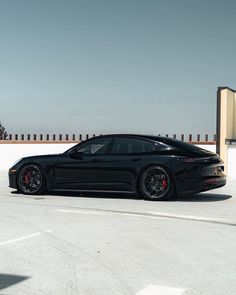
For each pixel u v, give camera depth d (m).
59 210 8.72
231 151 17.73
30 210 8.73
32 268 5.07
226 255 5.57
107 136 10.73
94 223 7.46
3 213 8.41
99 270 5.00
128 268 5.06
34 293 4.30
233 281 4.62
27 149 23.52
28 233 6.73
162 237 6.49
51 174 10.96
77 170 10.72
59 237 6.49
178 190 9.88
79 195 11.12
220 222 7.56
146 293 4.29
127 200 10.16
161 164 9.91
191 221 7.64
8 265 5.18
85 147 10.86
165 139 10.37
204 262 5.28
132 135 10.52
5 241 6.26
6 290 4.38
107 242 6.20
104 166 10.46
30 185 11.19
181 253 5.66
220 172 10.34
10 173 11.36
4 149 23.70
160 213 8.39
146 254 5.62
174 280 4.66
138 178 10.18
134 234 6.67
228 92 18.02
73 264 5.22
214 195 11.23
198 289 4.39
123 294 4.27
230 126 18.47
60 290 4.38
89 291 4.35
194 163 9.82
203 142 21.11
